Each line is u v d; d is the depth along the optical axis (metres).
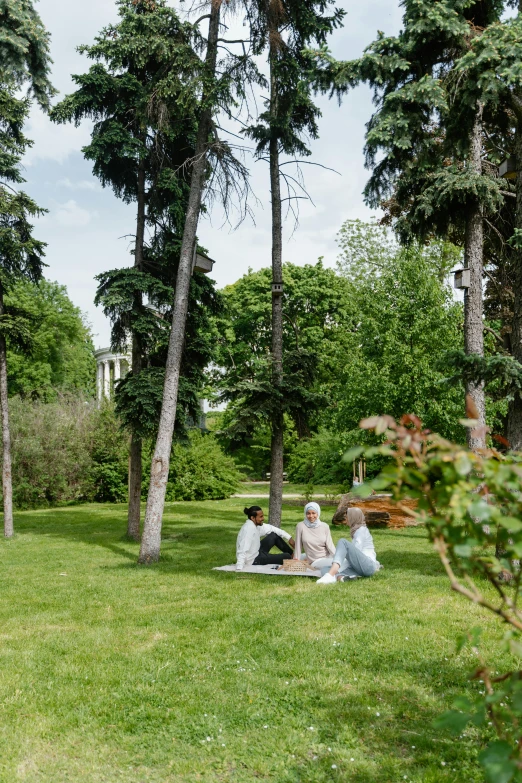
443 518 2.09
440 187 10.51
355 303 25.39
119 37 15.59
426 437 2.11
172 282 16.81
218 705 4.92
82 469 31.41
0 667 5.95
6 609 8.51
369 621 7.10
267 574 10.48
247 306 36.53
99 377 54.44
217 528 19.42
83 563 12.89
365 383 20.42
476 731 4.35
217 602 8.41
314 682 5.31
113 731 4.57
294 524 19.39
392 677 5.38
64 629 7.34
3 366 18.03
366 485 2.12
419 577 9.74
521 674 2.18
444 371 19.86
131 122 15.77
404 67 8.78
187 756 4.19
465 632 6.54
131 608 8.33
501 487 2.10
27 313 18.28
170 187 15.66
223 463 33.19
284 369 15.25
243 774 3.94
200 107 13.24
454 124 9.55
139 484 17.17
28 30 15.88
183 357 16.56
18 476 28.55
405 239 11.94
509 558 2.29
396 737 4.32
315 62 9.48
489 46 7.97
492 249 15.63
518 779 2.12
